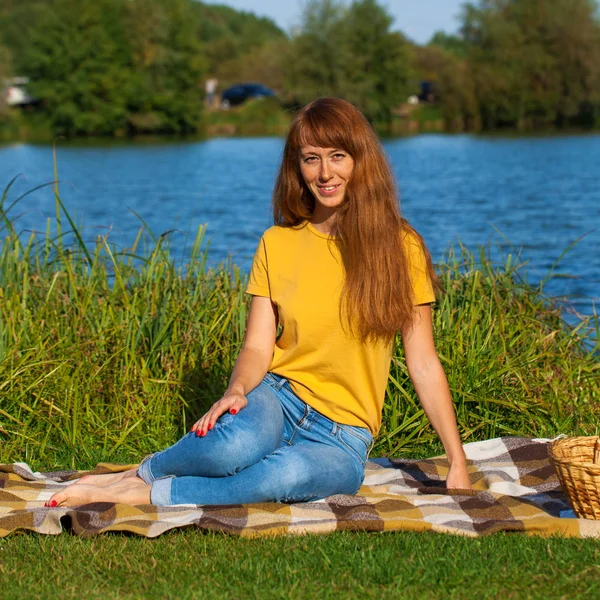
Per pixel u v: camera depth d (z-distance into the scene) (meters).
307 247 2.95
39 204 22.62
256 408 2.80
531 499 2.95
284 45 55.41
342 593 2.19
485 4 54.47
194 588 2.25
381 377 2.94
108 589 2.25
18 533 2.63
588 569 2.30
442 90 56.38
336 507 2.75
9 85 57.72
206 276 5.02
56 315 4.38
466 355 4.18
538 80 53.62
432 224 17.11
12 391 3.88
